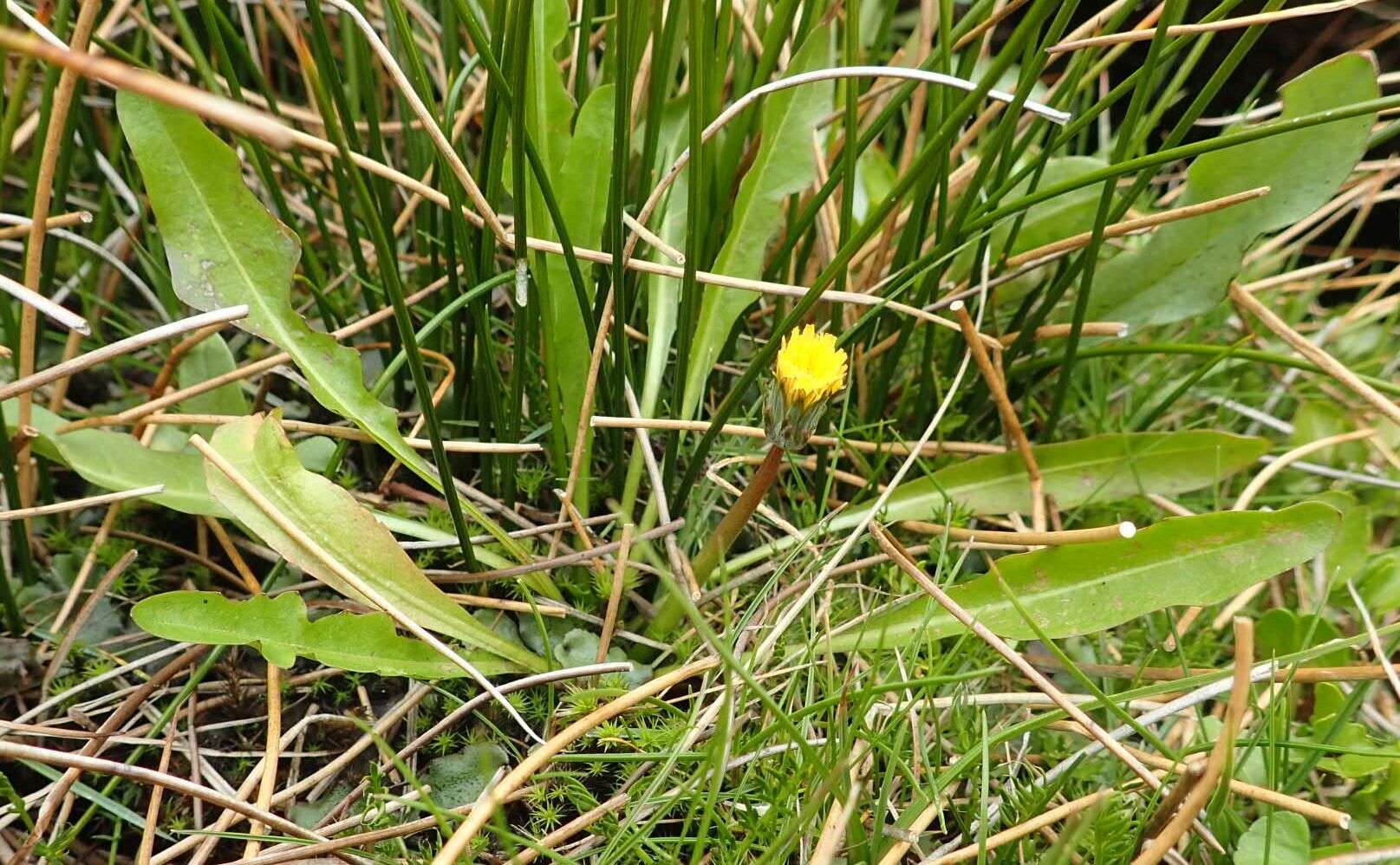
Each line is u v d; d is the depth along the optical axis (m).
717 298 0.57
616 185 0.51
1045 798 0.50
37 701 0.53
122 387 0.59
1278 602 0.57
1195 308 0.58
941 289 0.60
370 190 0.56
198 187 0.52
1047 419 0.59
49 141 0.51
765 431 0.51
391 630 0.51
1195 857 0.51
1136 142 0.58
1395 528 0.60
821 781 0.49
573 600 0.55
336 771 0.52
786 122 0.56
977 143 0.67
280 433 0.51
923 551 0.56
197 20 0.64
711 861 0.50
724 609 0.54
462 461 0.57
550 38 0.54
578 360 0.56
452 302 0.56
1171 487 0.57
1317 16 0.67
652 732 0.51
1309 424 0.61
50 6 0.51
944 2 0.54
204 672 0.52
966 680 0.50
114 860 0.50
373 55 0.64
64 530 0.56
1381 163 0.65
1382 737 0.54
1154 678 0.55
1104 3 0.69
